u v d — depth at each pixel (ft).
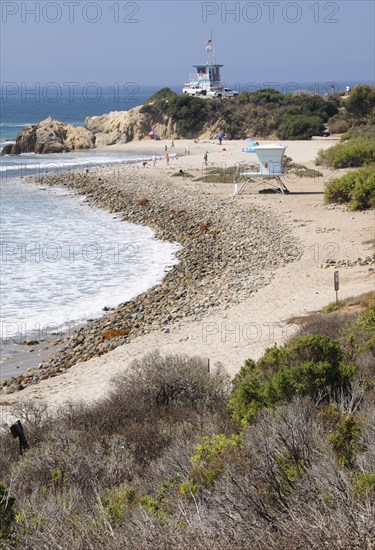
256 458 22.68
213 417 35.40
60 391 54.13
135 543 17.74
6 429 39.83
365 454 22.07
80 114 597.93
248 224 121.49
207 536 16.72
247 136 336.70
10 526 20.61
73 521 20.56
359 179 132.77
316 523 15.84
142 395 41.73
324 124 331.57
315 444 23.48
